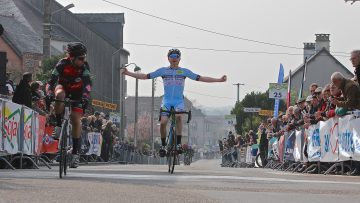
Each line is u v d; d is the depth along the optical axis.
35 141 20.66
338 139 18.56
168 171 16.70
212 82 16.73
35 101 21.94
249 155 39.47
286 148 25.02
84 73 13.35
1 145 17.69
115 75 89.38
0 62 18.80
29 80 20.20
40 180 11.83
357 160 17.22
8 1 77.75
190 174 15.44
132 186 10.73
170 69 16.72
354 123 17.36
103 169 18.62
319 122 20.12
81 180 12.09
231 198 9.22
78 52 13.08
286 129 24.91
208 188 10.78
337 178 15.09
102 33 88.06
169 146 16.52
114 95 89.38
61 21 84.81
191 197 9.08
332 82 17.83
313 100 21.47
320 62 86.69
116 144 44.09
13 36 70.12
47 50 40.81
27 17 78.50
